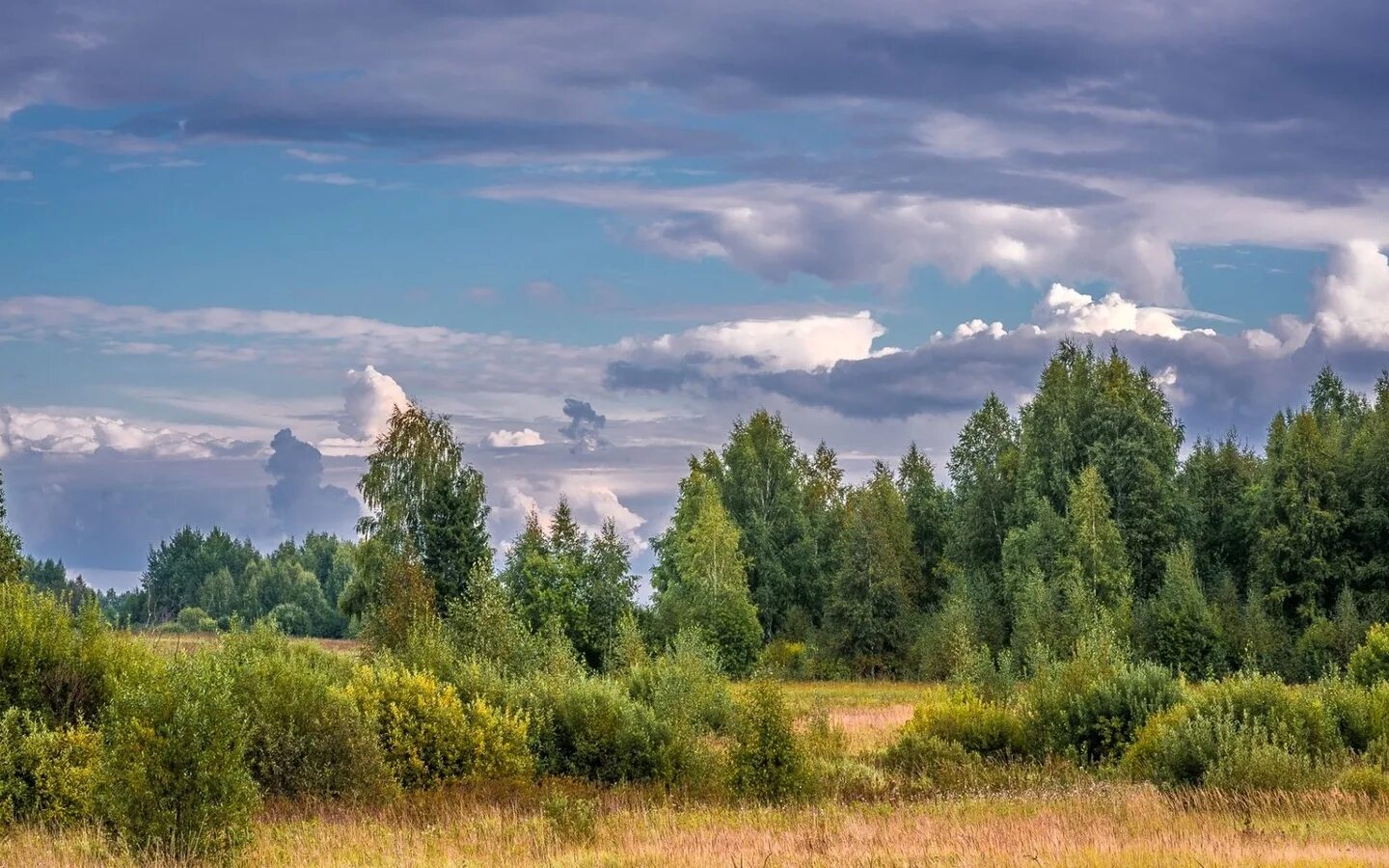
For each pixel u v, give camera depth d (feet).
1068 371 300.61
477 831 65.87
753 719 87.45
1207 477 295.07
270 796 76.48
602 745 92.17
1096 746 104.12
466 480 216.95
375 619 168.76
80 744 68.80
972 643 238.68
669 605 241.96
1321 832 62.69
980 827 66.69
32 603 81.82
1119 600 234.58
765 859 52.70
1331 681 100.99
